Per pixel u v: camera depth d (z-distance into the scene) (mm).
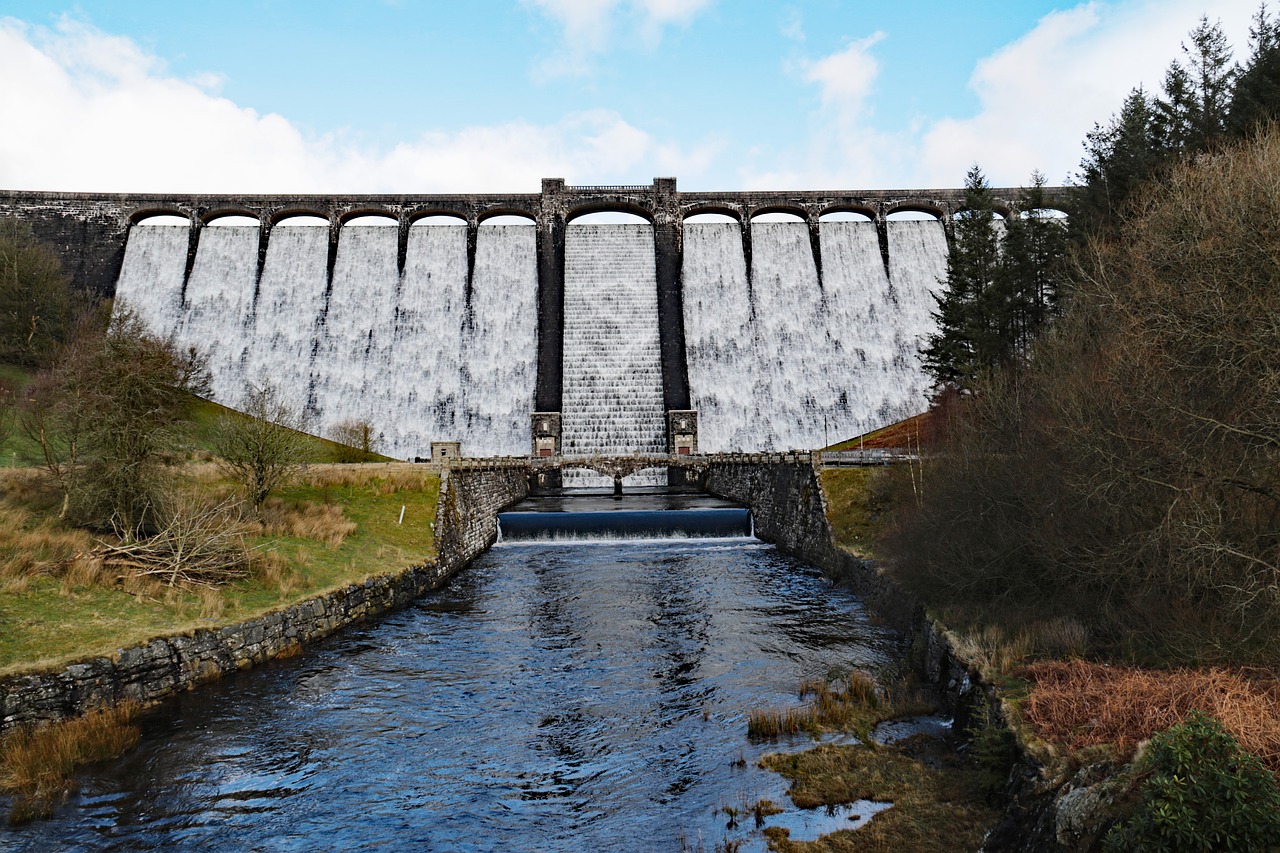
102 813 14195
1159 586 16219
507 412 78188
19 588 20844
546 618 28578
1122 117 49938
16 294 74375
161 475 27875
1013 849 11461
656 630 26766
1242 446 14648
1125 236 26734
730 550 44188
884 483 37875
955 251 58219
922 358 80875
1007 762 13500
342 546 32375
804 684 20438
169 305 82000
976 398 31391
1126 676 14047
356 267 85625
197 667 20594
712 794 14602
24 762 15258
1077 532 18797
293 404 77500
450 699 20219
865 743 16453
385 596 29281
